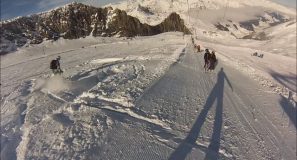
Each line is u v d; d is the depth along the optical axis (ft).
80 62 156.15
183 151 35.40
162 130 40.45
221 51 192.24
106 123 42.34
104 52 223.51
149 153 34.55
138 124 41.96
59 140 38.58
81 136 38.88
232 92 64.85
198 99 55.11
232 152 36.99
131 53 168.45
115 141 37.06
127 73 76.79
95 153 34.47
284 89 84.23
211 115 47.62
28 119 48.98
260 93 71.72
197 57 114.32
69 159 33.73
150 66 87.20
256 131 45.57
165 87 60.49
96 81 71.20
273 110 60.13
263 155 38.55
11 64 296.71
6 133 45.06
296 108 67.97
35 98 62.69
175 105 50.14
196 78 73.10
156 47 203.31
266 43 472.85
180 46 179.83
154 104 49.60
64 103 54.95
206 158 34.47
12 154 37.70
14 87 89.35
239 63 120.88
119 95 53.98
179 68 84.02
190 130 41.11
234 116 49.26
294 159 40.32
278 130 49.39
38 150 36.81
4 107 62.23
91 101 52.47
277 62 185.98
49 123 44.78
